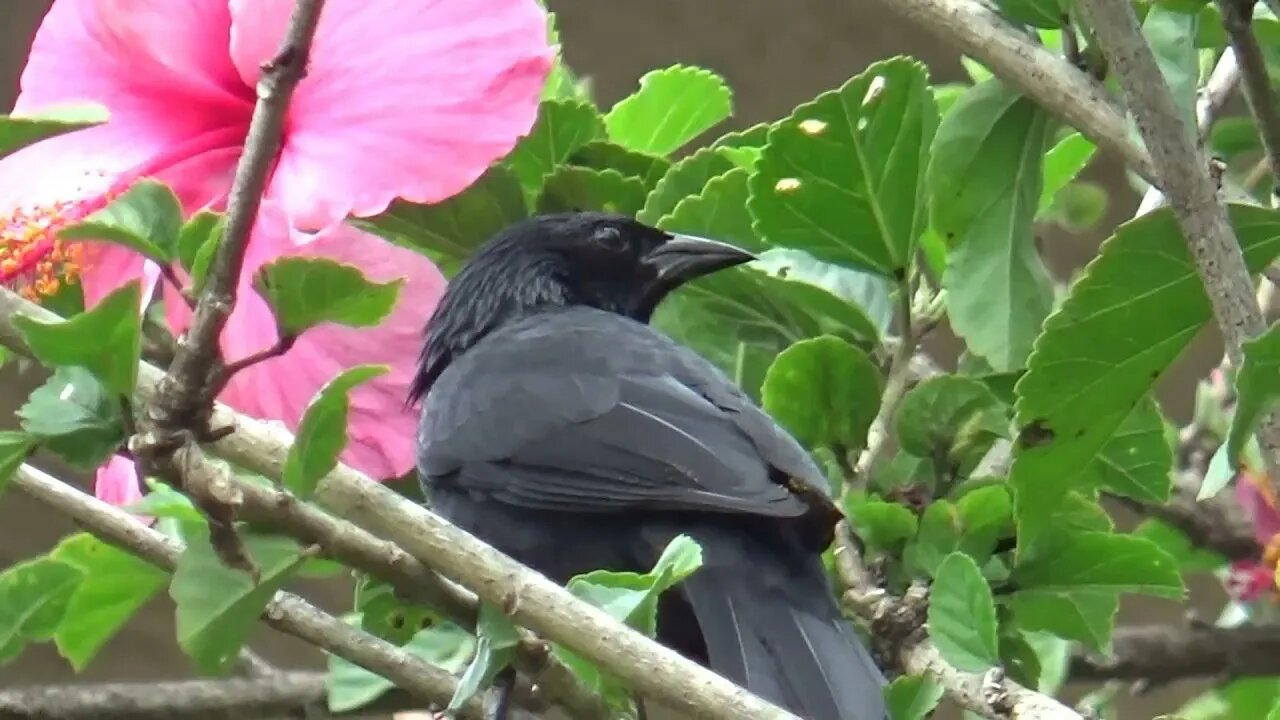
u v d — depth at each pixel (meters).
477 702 5.85
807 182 6.76
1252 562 8.13
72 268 5.06
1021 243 6.56
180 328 5.42
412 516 4.69
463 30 5.43
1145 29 6.08
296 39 4.28
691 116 8.30
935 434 6.66
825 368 6.72
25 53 15.09
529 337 7.57
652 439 6.83
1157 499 6.74
